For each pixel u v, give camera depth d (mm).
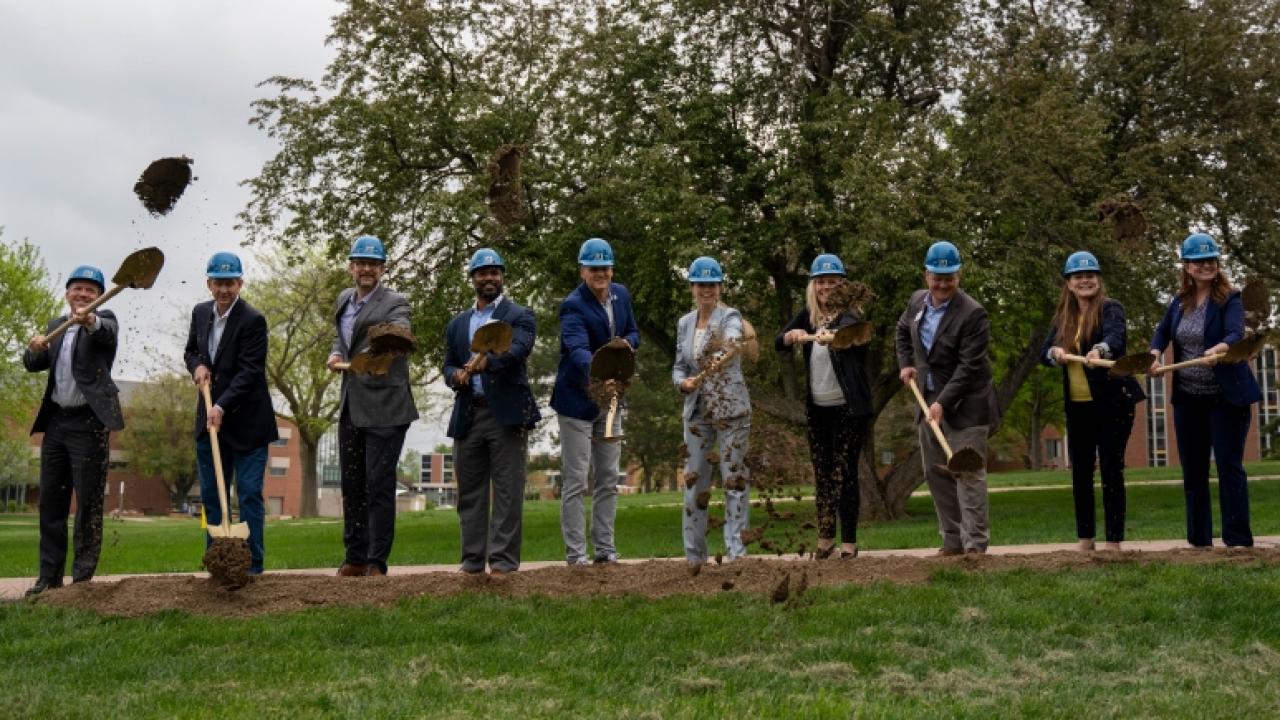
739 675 4973
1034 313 19594
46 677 5109
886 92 20703
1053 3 19938
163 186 6762
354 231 19547
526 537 17016
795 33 19969
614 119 19031
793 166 18719
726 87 19938
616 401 7422
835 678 4953
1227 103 19109
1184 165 19188
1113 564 7305
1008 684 4824
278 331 40250
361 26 19125
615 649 5480
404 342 7027
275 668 5211
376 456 7484
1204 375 7922
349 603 6699
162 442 65062
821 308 7973
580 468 7766
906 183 16844
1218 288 7934
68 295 7383
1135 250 9562
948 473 7883
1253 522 12562
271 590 6891
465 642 5754
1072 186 17531
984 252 17781
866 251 16531
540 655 5430
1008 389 20844
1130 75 19031
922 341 7891
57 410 7410
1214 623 5852
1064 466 75125
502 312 7531
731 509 7676
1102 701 4520
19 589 8188
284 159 19422
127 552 15305
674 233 17547
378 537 7508
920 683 4863
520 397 7391
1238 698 4547
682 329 7883
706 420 7551
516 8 19750
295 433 81125
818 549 7801
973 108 18906
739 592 6695
